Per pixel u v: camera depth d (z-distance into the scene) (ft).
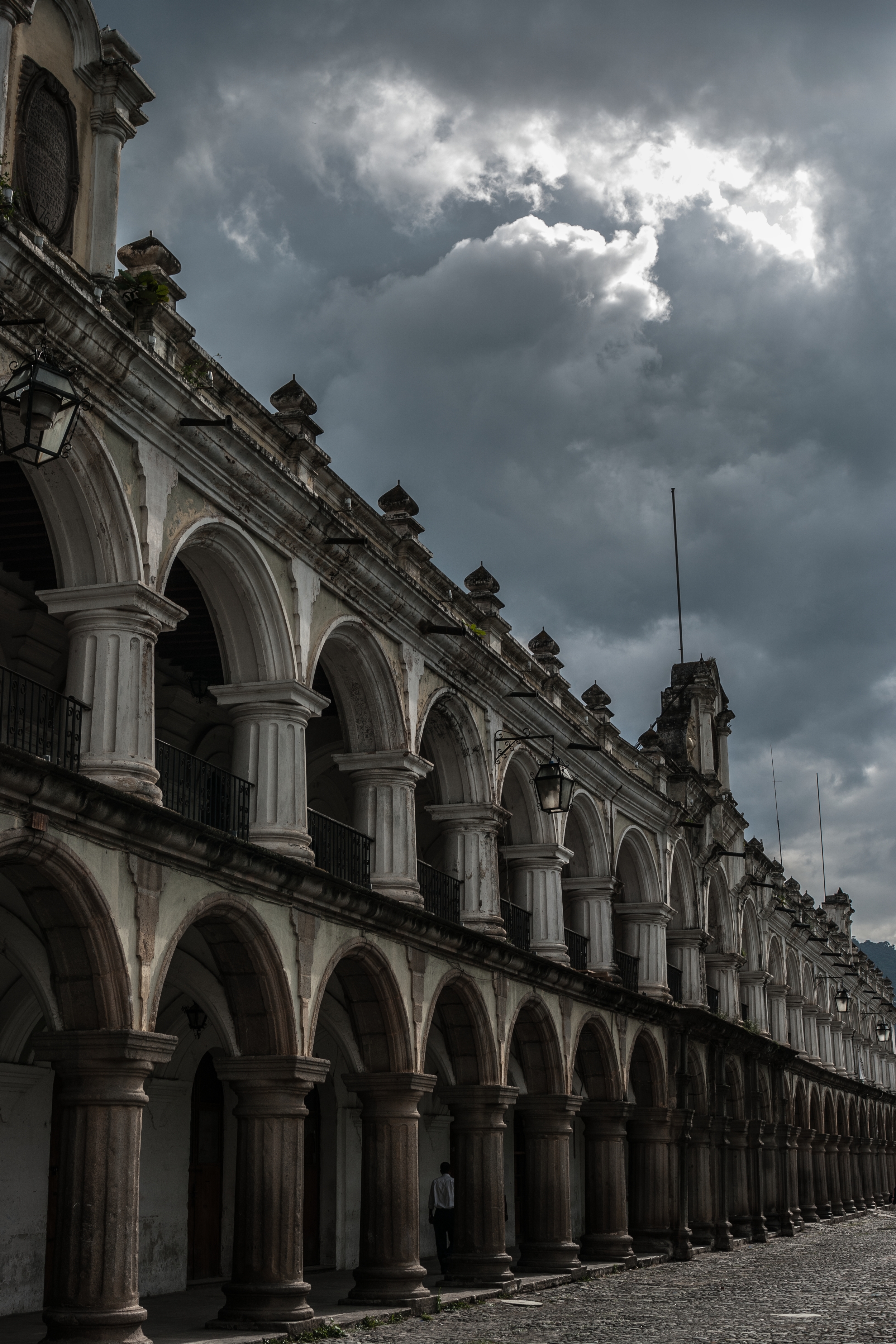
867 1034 236.22
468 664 78.02
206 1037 72.90
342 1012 67.56
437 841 92.12
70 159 51.37
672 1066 108.47
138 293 52.29
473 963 74.59
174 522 53.11
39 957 47.47
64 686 64.69
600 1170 94.48
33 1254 60.29
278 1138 55.52
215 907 52.49
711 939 122.83
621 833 104.17
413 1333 56.24
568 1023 87.56
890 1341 54.29
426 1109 96.53
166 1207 69.62
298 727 59.82
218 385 56.70
